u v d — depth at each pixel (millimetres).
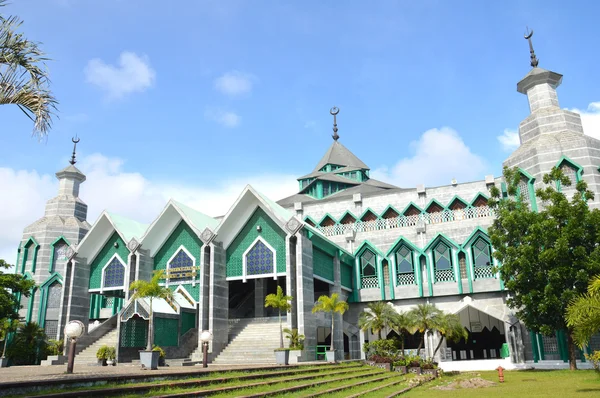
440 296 33312
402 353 29516
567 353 29219
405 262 34875
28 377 12914
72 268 33562
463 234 34469
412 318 28500
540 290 25500
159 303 28031
